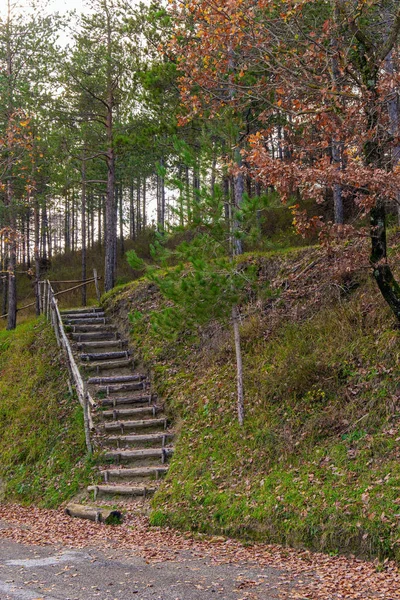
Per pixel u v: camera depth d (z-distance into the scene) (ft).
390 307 32.55
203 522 30.30
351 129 32.65
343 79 34.27
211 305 35.29
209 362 44.86
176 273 35.88
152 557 25.30
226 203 36.73
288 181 28.91
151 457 39.70
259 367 39.29
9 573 22.82
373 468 27.53
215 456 35.06
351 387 32.68
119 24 71.41
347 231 31.73
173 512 31.94
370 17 39.99
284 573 22.44
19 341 62.85
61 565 23.94
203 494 32.30
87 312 64.80
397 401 30.04
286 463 31.24
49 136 75.10
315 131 36.45
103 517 33.14
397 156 33.17
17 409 51.11
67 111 76.23
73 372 48.42
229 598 19.22
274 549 26.27
